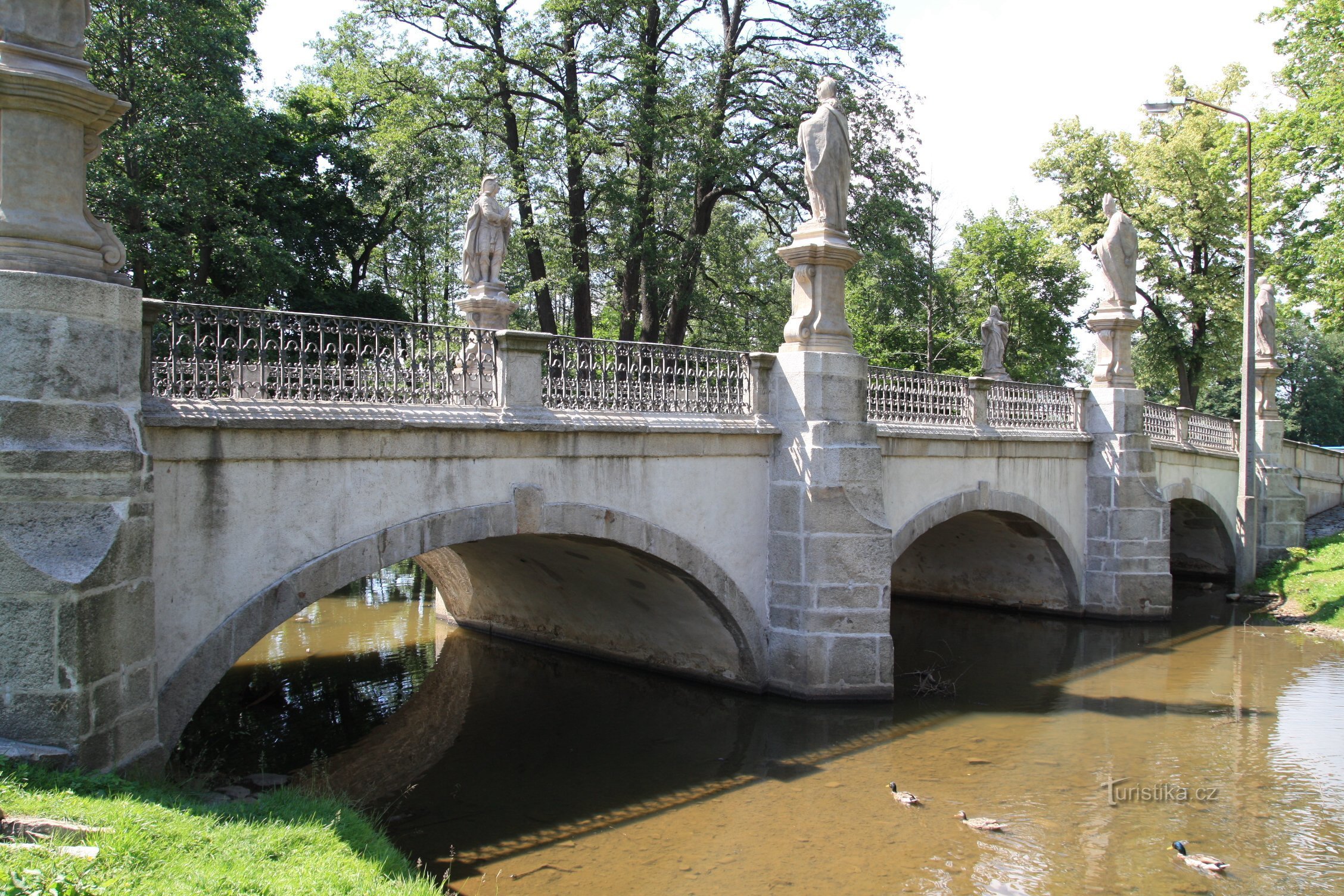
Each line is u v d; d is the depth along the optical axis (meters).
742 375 11.20
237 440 6.96
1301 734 10.48
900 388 13.20
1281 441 22.48
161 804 5.34
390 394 7.96
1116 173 27.59
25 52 5.56
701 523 10.66
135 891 4.08
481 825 7.77
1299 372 52.44
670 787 8.70
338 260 26.59
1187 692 12.38
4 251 5.50
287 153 22.92
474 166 19.95
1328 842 7.51
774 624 11.35
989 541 18.03
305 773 9.12
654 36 20.03
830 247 11.05
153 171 17.81
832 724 10.55
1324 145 20.30
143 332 6.49
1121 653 14.78
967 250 32.25
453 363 8.47
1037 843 7.45
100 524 5.64
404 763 9.44
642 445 9.92
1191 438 20.41
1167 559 17.30
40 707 5.27
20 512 5.36
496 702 11.79
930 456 13.61
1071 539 17.06
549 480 9.14
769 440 11.37
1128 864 7.07
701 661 12.29
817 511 10.98
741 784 8.78
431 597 20.33
